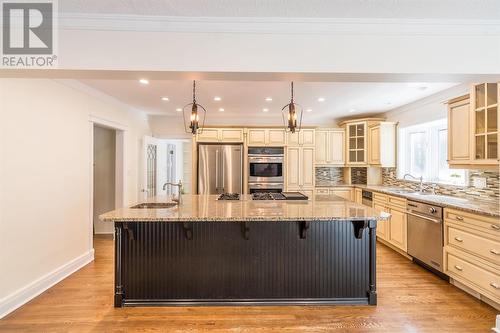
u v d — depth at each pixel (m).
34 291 2.62
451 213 2.81
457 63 2.00
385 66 2.01
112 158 4.83
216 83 3.41
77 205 3.31
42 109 2.75
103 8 1.86
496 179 2.97
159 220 2.17
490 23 1.99
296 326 2.17
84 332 2.08
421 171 4.52
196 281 2.53
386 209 4.12
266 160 5.39
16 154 2.44
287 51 2.01
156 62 1.97
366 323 2.21
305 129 5.46
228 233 2.54
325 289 2.56
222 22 1.98
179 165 7.89
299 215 2.26
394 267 3.37
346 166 5.56
